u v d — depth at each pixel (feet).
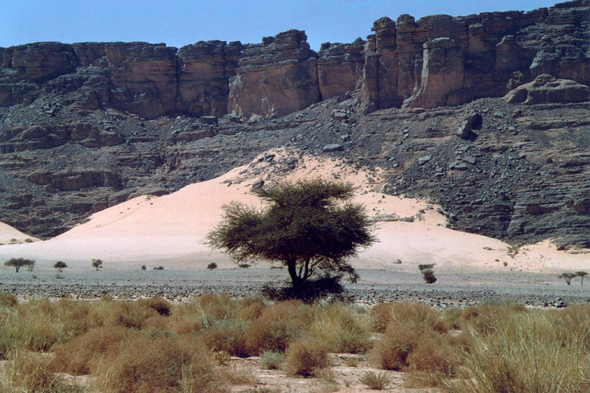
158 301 60.59
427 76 497.46
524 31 502.38
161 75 655.35
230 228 87.56
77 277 158.81
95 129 608.60
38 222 495.41
